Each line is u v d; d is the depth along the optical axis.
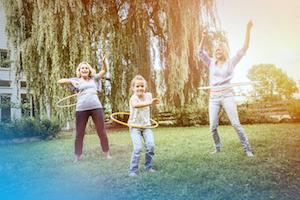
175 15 8.91
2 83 11.94
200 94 11.07
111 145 5.17
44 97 8.83
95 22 8.20
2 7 8.67
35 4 7.65
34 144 6.53
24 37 8.27
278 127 7.06
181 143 4.75
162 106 11.80
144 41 9.27
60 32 7.65
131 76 9.09
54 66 7.48
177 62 9.47
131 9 9.41
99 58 8.54
